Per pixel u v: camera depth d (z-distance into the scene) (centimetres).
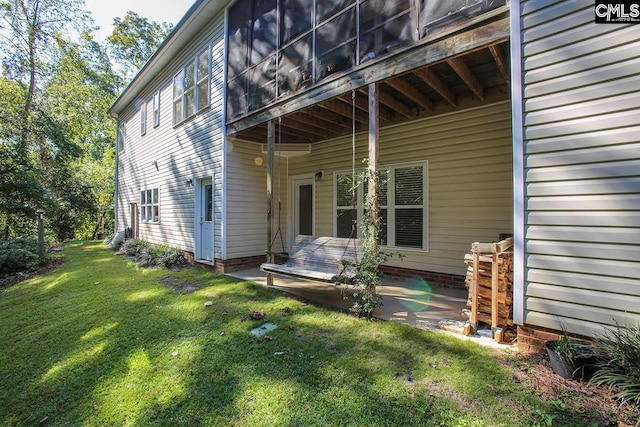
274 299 434
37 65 1488
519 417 182
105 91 2019
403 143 549
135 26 2133
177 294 480
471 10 284
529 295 251
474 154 470
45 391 241
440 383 221
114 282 575
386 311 374
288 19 477
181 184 816
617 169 214
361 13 371
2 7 1368
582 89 226
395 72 338
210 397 221
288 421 192
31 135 1342
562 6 234
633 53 208
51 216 1360
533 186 248
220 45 662
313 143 711
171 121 872
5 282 655
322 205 690
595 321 221
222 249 640
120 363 276
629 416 177
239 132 617
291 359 265
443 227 504
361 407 200
